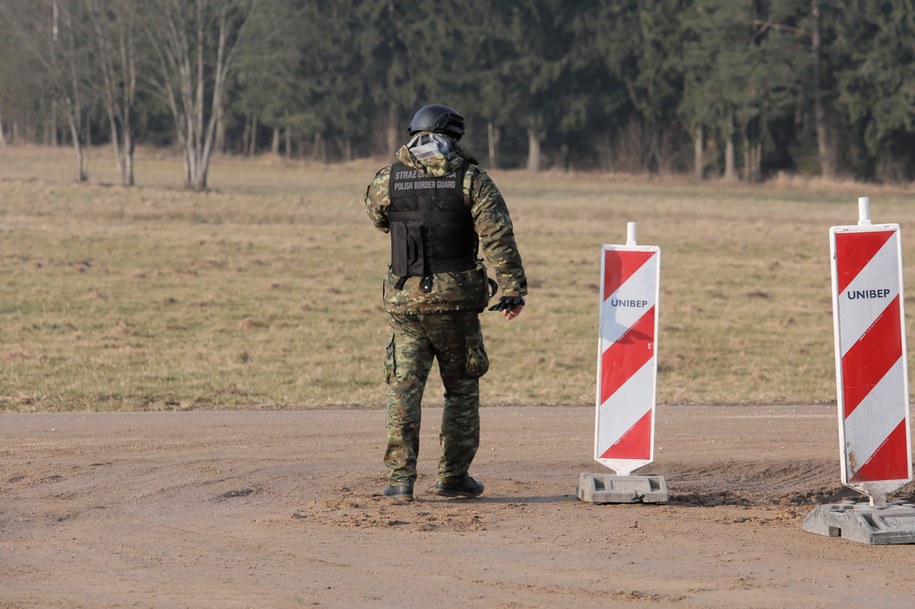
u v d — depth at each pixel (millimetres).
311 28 144000
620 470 11102
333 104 146250
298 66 145000
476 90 139625
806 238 60781
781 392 22406
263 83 146875
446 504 10781
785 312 35375
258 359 26125
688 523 9836
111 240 52000
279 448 14484
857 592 7609
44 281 38594
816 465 13414
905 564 8391
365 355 26984
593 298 38031
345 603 7344
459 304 10375
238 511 10430
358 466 12945
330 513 10242
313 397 21047
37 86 120438
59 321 31062
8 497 10953
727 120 128375
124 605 7305
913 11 119812
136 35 102750
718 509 10594
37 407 19328
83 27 101750
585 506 10703
